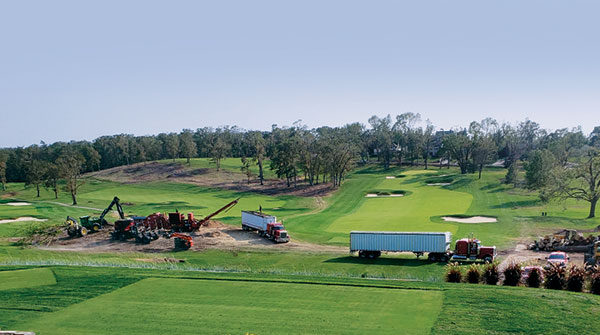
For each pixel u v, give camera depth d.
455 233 57.94
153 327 24.16
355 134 184.38
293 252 51.22
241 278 33.12
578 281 29.41
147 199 105.31
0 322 25.08
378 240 47.41
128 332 23.58
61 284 32.03
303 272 39.97
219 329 23.73
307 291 29.91
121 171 157.75
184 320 25.06
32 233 62.31
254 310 26.42
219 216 79.69
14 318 25.67
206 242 58.25
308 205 92.50
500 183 103.81
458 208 77.31
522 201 82.25
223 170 152.62
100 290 30.62
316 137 143.50
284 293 29.58
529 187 87.38
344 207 87.50
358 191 106.12
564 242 48.59
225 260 47.81
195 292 30.02
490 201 83.44
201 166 160.00
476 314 24.55
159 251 53.81
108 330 23.88
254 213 64.00
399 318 24.59
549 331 22.16
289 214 81.75
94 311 26.64
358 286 30.88
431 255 46.06
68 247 57.03
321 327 23.69
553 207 76.25
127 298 28.91
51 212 84.12
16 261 44.00
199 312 26.27
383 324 23.83
